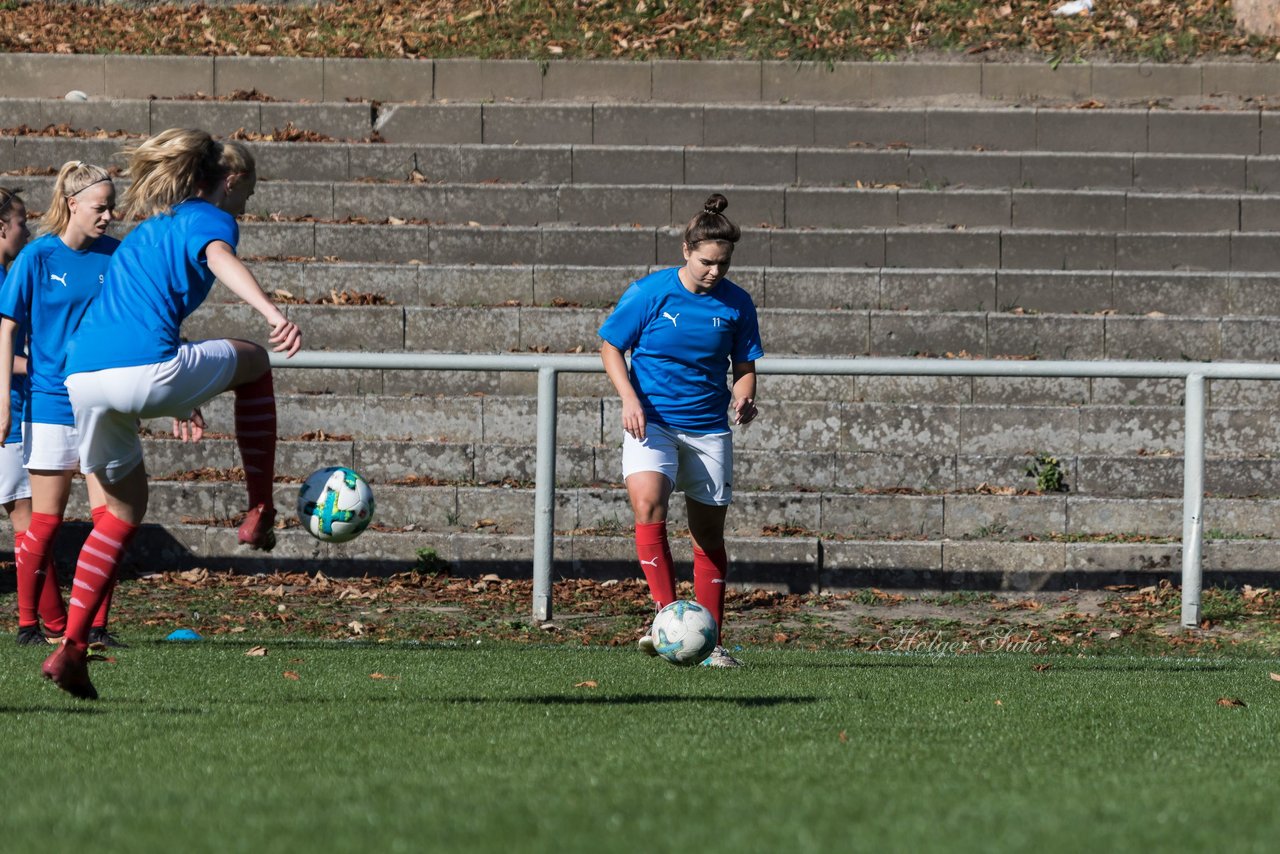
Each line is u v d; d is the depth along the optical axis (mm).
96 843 10039
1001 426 40656
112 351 16297
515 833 10273
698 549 24906
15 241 26344
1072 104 55500
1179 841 10203
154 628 30234
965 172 51625
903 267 48219
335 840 10055
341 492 17422
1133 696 20531
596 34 60031
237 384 17109
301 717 16828
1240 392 42531
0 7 64188
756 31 60094
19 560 25859
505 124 53844
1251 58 57781
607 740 15203
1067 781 12898
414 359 31922
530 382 43781
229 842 10008
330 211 49688
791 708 18234
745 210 50031
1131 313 45688
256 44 60438
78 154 50438
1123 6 62594
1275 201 49625
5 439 24656
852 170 51781
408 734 15555
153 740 15000
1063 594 35844
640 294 23594
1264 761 14719
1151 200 49844
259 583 35625
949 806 11430
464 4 63875
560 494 37969
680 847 9805
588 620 32625
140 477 17297
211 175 17406
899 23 61031
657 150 51781
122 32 62000
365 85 55781
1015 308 45875
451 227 48000
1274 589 35562
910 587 36281
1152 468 38938
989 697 19906
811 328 44312
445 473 39562
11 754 14102
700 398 24016
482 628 31469
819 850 9703
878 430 40781
